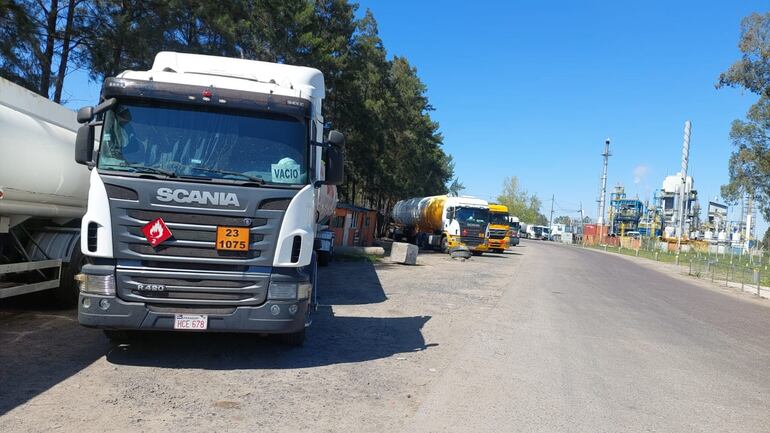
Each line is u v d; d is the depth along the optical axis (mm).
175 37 17484
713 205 95625
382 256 26047
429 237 36438
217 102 6328
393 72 48906
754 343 10570
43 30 15000
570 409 5695
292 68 8000
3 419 4449
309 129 6590
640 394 6414
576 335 9805
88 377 5633
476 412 5438
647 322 12070
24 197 7594
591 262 35969
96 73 17000
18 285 7691
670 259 49031
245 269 6105
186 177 6031
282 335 7258
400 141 46562
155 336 7371
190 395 5328
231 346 7195
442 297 13758
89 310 5840
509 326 10227
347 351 7531
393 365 6977
